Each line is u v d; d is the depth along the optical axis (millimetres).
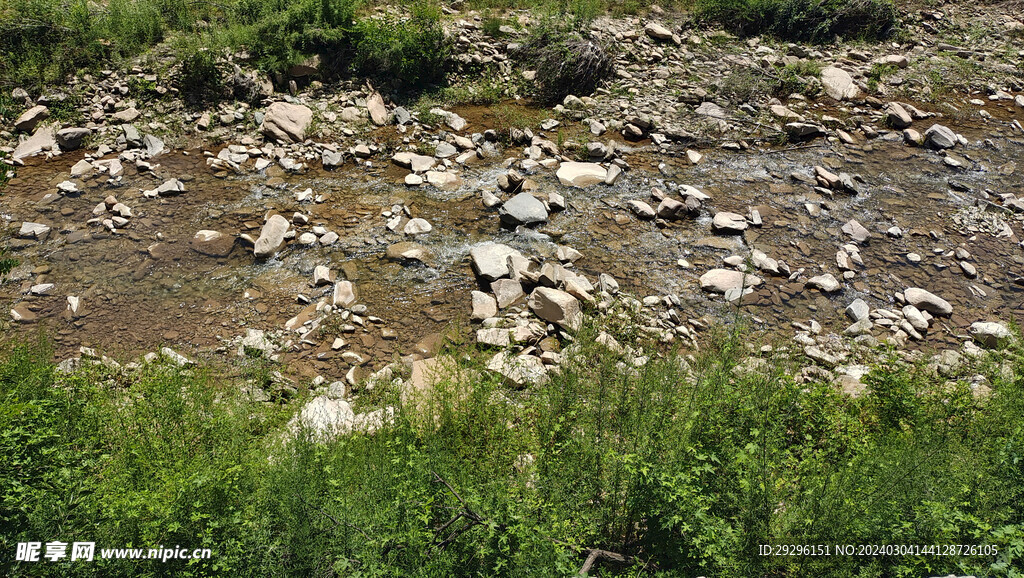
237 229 8609
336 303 7344
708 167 10500
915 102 12742
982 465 4141
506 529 3504
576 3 14062
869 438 4719
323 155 10227
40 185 9312
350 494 3990
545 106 12188
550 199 9281
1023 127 12109
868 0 14758
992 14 16312
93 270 7812
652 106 12000
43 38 11195
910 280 8250
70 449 4332
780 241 8820
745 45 14336
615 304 7355
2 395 4477
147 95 10922
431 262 8156
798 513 3764
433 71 12320
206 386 5285
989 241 9031
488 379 5359
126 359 6477
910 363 6555
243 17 12422
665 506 3693
